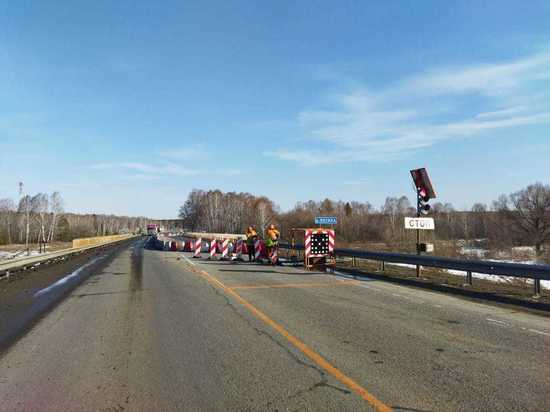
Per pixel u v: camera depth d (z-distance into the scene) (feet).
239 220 392.68
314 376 18.90
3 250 183.32
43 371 20.11
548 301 37.22
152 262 82.89
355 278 54.70
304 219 293.64
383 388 17.47
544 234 233.76
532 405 15.84
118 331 27.66
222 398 16.61
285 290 44.14
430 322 29.45
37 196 372.99
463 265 46.78
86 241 147.43
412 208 340.59
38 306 37.40
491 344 24.02
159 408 15.80
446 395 16.74
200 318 31.01
